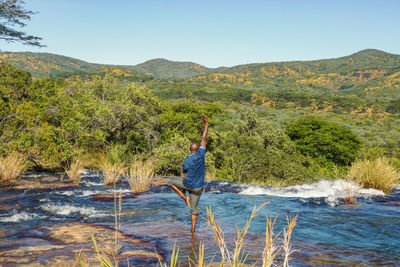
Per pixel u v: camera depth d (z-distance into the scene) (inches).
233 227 192.1
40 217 203.6
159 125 884.6
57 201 266.2
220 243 81.6
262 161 801.6
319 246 152.2
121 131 748.0
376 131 4549.7
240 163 804.6
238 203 284.5
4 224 180.5
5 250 131.2
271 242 74.1
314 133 1487.5
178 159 657.6
